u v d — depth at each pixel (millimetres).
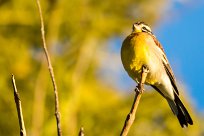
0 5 16250
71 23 16172
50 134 13055
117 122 13750
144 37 10547
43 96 13828
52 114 13406
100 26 16250
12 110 13648
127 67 10578
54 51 15781
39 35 16000
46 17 16125
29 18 16062
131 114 6695
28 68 15008
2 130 13617
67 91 13859
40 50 15914
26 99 13773
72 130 13242
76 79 14789
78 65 15492
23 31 16188
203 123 13375
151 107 13367
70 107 13539
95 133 13594
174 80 10781
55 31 16031
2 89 13992
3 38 15938
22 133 6309
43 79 14273
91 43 16047
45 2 16156
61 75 14148
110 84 15227
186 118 10227
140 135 13125
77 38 16031
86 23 16328
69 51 15750
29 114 13391
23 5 16141
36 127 13180
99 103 14227
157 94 13500
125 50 10500
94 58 15953
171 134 13352
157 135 13234
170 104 10625
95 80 15523
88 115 13766
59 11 16094
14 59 15266
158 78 10633
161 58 10688
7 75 14688
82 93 14344
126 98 14227
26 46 16062
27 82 14367
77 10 16234
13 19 16094
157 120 13398
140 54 10406
